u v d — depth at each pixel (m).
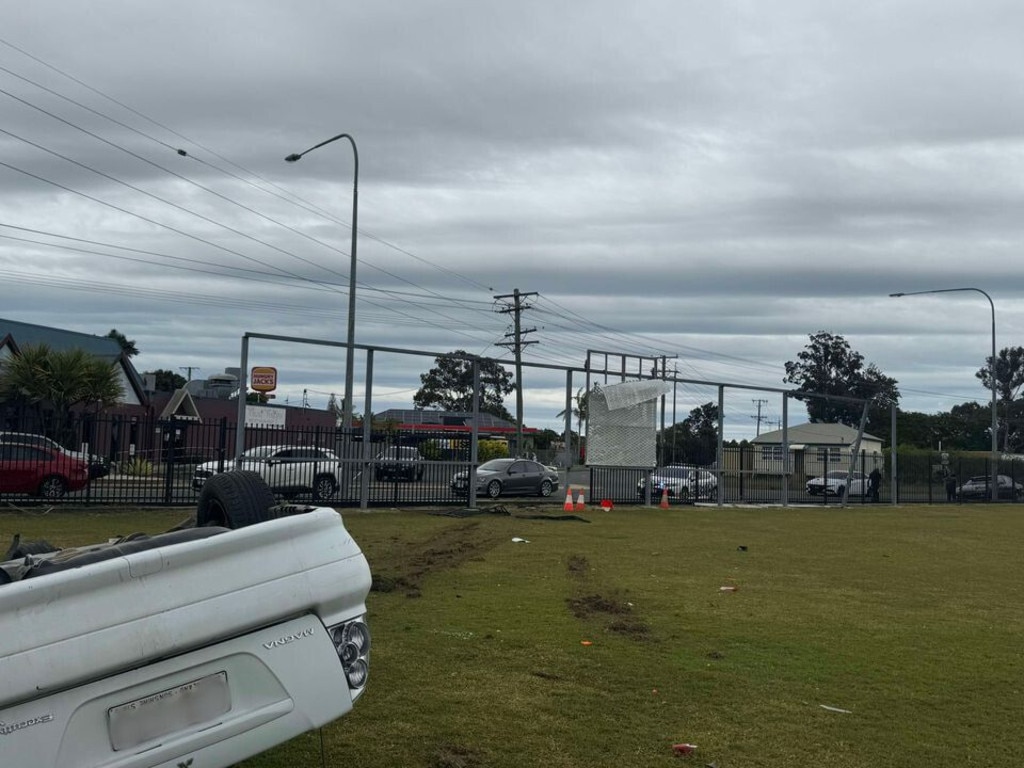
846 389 87.69
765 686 7.80
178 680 3.88
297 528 4.29
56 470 21.86
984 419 91.00
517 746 6.14
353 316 29.86
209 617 3.93
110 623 3.70
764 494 34.09
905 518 29.92
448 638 9.03
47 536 15.74
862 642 9.66
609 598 11.61
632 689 7.54
